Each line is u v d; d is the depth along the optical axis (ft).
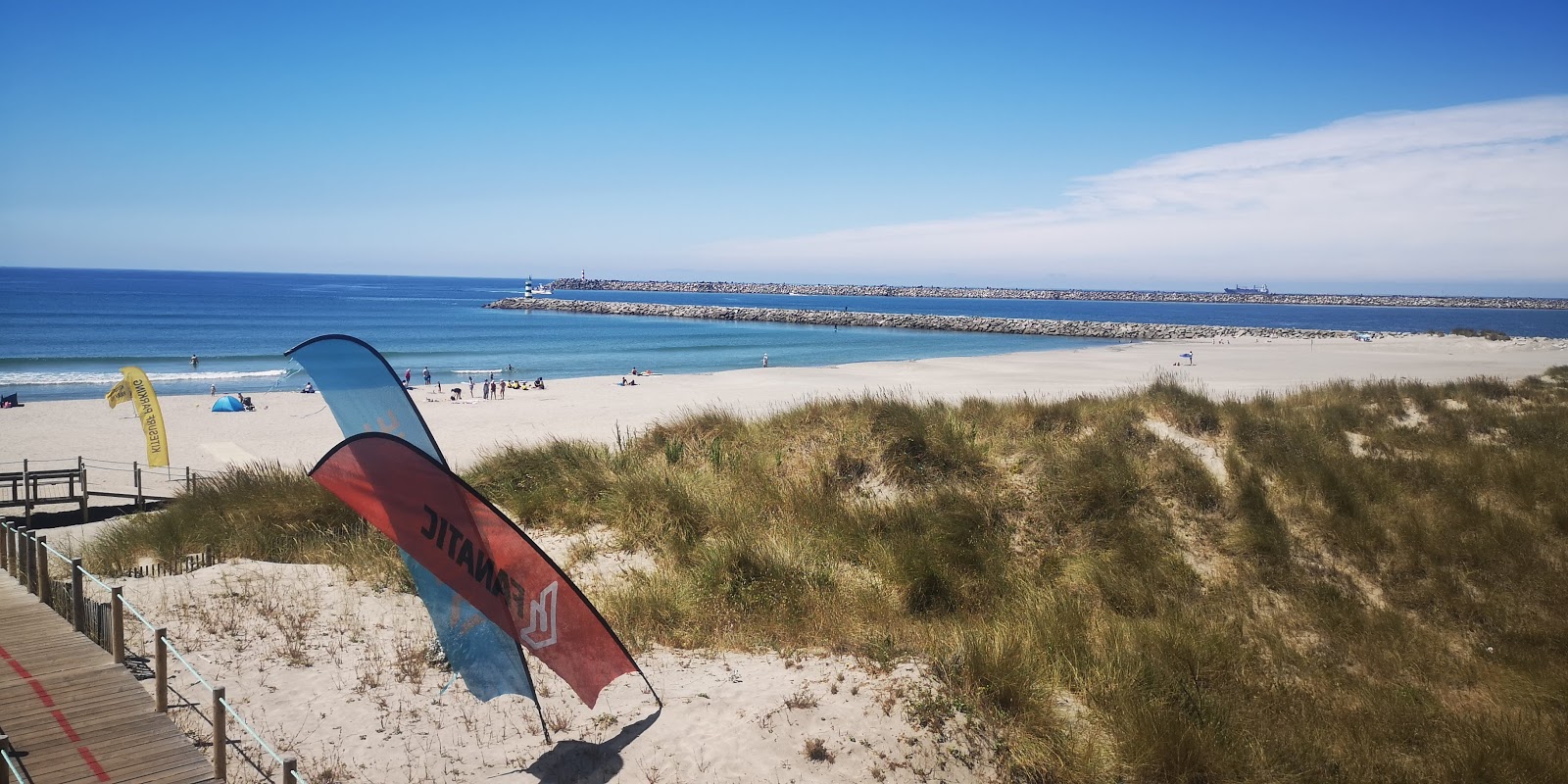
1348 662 26.40
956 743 18.53
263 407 105.19
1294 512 34.83
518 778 17.25
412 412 18.30
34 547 25.64
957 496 35.55
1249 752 19.30
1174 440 41.09
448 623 17.44
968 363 157.79
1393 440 45.19
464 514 17.26
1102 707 20.17
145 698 18.98
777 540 31.53
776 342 246.68
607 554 32.96
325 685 20.77
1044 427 44.96
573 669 18.53
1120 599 29.40
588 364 180.75
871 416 42.70
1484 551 32.01
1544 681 24.66
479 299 645.92
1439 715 22.53
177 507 40.47
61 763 16.01
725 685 21.11
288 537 34.58
